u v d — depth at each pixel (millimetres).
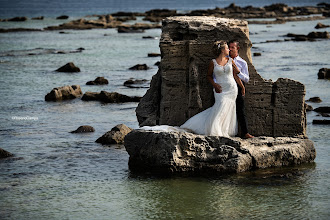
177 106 14234
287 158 13438
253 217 10484
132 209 11016
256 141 13312
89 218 10586
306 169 13219
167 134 12797
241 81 13625
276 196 11539
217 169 12820
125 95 24250
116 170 13570
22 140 17047
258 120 13969
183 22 14109
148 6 186875
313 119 19078
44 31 68000
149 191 11992
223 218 10477
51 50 46188
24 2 192500
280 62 35781
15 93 26281
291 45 47062
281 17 92625
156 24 74750
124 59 39781
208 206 11086
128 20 89562
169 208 11031
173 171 12805
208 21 14109
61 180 12906
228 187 12109
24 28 70000
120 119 20281
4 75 32094
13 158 14906
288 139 13672
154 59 39656
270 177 12641
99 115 21125
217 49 13312
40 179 13023
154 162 12953
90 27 72875
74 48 47812
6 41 54594
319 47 44906
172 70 14180
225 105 13172
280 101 13867
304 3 188250
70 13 129375
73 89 25453
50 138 17281
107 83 29016
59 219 10555
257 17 93000
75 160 14609
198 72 13961
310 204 11102
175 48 14094
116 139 16500
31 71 33812
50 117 20797
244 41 13961
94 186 12414
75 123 19656
